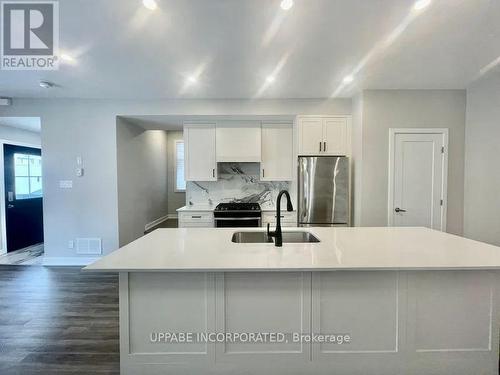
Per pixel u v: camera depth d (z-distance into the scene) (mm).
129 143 4480
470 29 2164
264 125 4312
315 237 2227
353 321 1727
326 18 1997
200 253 1752
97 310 2686
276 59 2674
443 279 1715
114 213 4039
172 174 6852
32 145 5203
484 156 3396
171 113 3996
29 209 5156
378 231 2389
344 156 3988
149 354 1710
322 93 3785
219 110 4000
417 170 3693
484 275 1714
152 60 2682
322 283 1710
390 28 2141
